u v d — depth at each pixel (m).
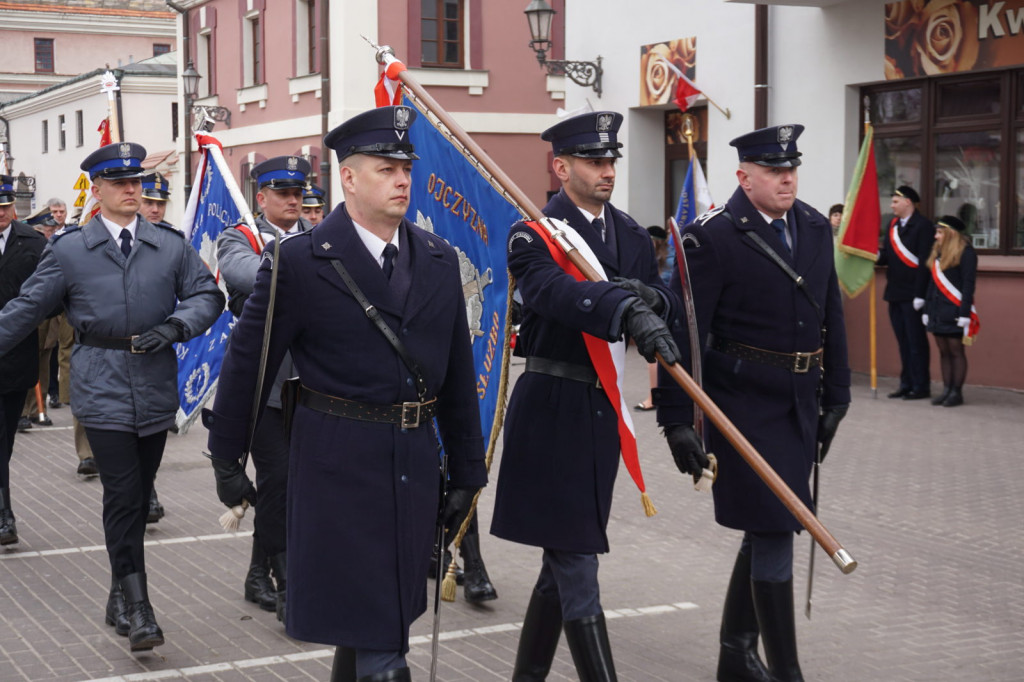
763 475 3.74
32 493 8.73
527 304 4.34
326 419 3.64
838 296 4.89
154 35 52.03
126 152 5.43
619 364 4.35
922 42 12.59
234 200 6.27
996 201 12.43
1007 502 7.92
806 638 5.43
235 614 5.81
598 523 4.36
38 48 51.22
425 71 21.67
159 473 9.35
